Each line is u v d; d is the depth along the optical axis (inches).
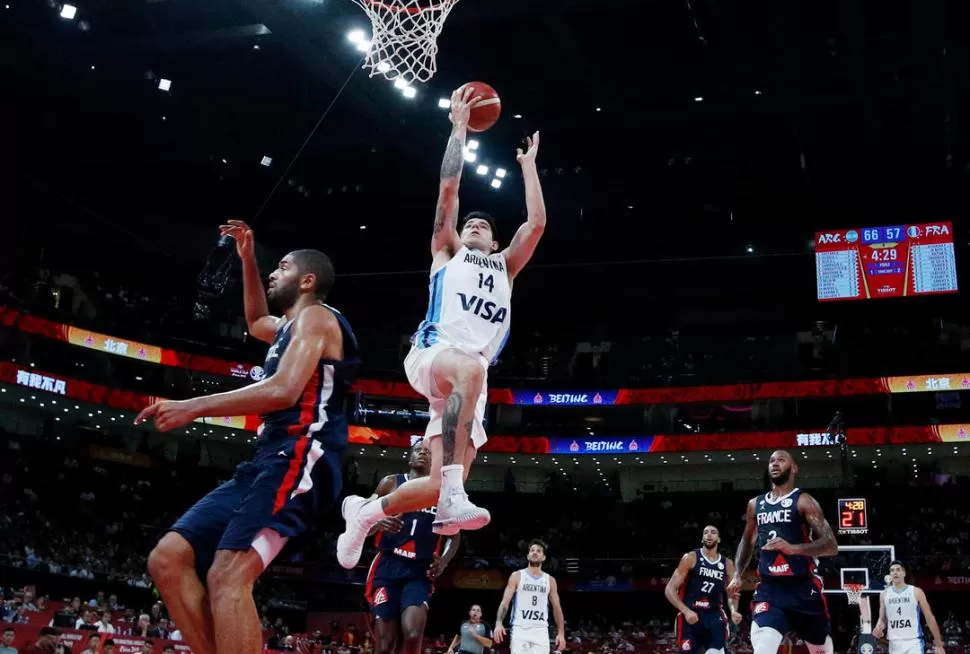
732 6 1131.9
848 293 1456.7
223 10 1141.7
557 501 1647.4
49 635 541.6
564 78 1315.2
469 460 212.1
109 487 1423.5
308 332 179.5
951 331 1662.2
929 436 1510.8
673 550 1493.6
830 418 1606.8
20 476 1326.3
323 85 1293.1
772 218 1654.8
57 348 1517.0
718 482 1761.8
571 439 1670.8
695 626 439.2
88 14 1133.1
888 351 1628.9
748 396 1619.1
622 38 1226.0
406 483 208.7
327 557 1467.8
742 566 378.3
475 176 1497.3
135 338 1461.6
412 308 1808.6
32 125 1341.0
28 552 1130.7
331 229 1636.3
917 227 1456.7
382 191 1567.4
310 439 176.9
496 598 1503.4
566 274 1766.7
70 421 1551.4
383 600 356.5
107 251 1579.7
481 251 228.1
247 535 167.6
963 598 1365.7
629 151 1454.2
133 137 1387.8
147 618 863.1
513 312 1852.9
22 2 1100.5
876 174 1475.1
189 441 1668.3
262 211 1582.2
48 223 1480.1
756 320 1768.0
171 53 1251.2
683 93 1295.5
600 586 1427.2
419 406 1727.4
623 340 1827.0
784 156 1498.5
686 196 1560.0
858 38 1144.8
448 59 1291.8
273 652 949.8
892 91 1244.5
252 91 1327.5
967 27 1162.0
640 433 1674.5
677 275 1749.5
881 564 829.8
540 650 474.6
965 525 1428.4
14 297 1358.3
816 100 1278.3
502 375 1759.4
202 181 1517.0
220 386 1622.8
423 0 576.1
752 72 1250.0
